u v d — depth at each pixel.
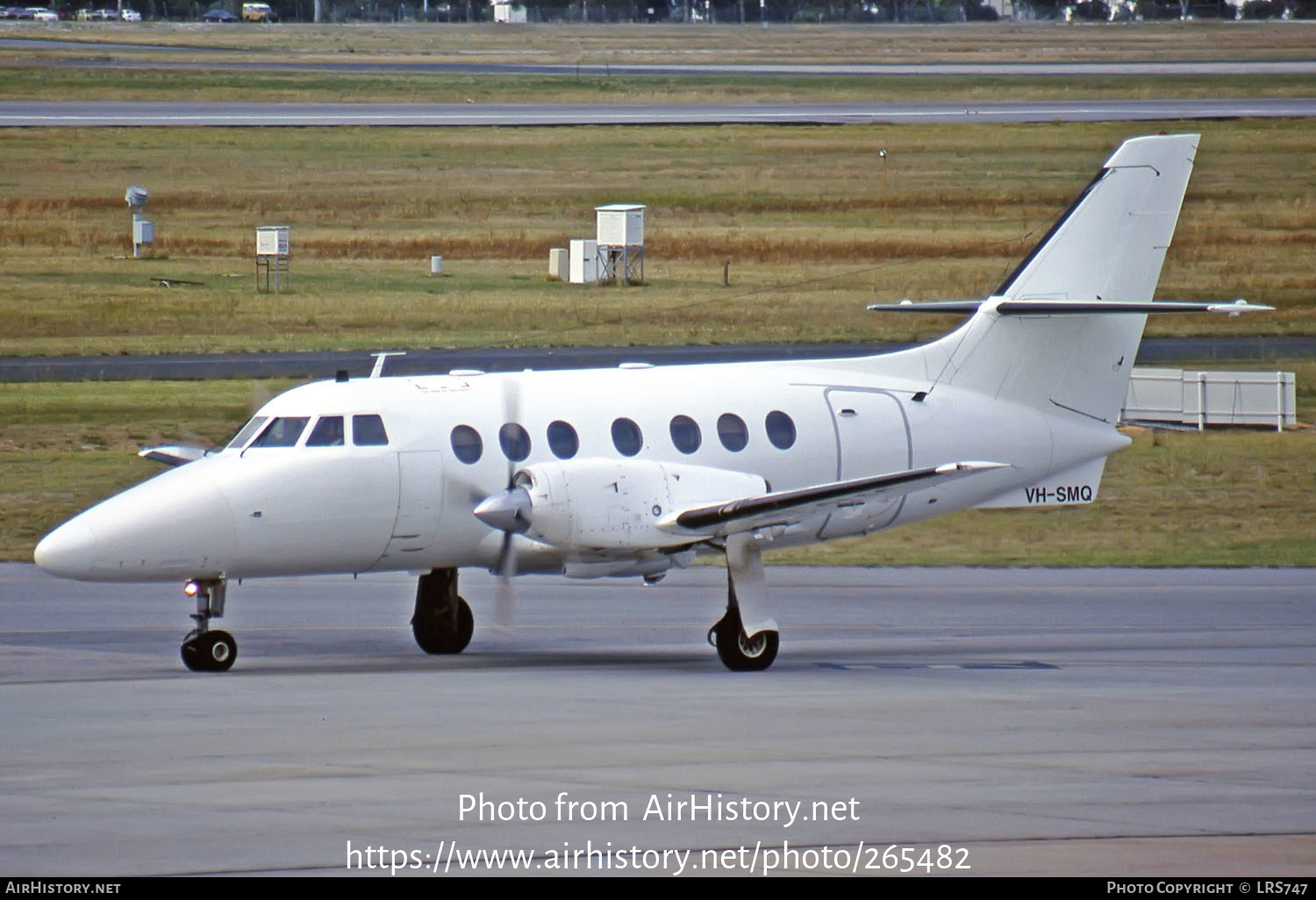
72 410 154.25
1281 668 69.06
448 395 71.44
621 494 68.00
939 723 54.78
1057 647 75.69
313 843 38.31
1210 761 48.56
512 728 53.16
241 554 66.69
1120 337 84.62
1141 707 58.31
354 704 58.00
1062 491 84.81
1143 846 38.47
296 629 80.81
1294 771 47.06
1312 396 173.38
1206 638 78.88
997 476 82.19
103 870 35.94
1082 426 84.50
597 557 69.75
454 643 74.12
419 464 69.25
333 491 67.69
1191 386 162.12
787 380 78.56
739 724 54.25
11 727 52.84
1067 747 50.50
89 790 43.62
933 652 74.44
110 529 64.50
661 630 81.75
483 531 71.06
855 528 79.62
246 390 164.75
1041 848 38.38
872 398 79.44
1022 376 83.19
